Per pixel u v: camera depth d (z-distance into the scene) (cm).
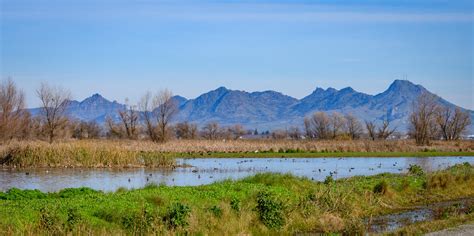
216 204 2511
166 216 2259
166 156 6469
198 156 8106
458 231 2303
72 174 5338
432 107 11119
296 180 3566
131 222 2180
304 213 2702
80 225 2052
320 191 2992
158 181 4681
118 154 6284
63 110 9450
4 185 4388
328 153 8825
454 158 8312
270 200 2562
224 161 7406
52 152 6162
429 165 6272
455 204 3375
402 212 3105
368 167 6481
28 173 5312
